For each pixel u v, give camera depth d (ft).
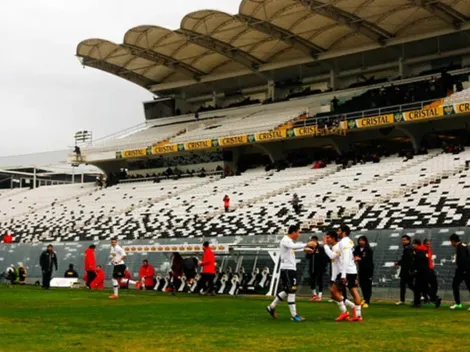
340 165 164.04
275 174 175.63
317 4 157.48
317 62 197.16
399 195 129.29
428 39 178.60
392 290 84.69
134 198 191.31
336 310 65.36
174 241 110.42
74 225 179.22
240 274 100.12
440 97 161.38
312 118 177.58
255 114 206.18
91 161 218.79
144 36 188.65
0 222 201.77
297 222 131.75
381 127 163.73
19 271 124.77
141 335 43.04
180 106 233.76
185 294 94.89
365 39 181.68
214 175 192.44
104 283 115.65
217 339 40.88
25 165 258.98
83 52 204.54
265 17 168.66
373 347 37.50
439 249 83.41
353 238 91.76
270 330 45.80
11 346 37.55
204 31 180.96
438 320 53.31
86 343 39.01
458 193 119.65
